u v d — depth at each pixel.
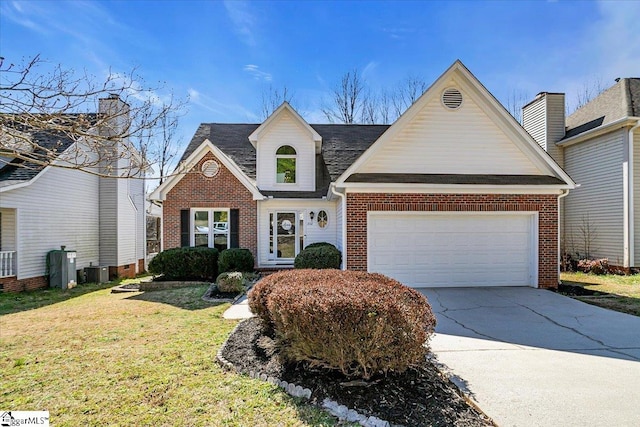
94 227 17.12
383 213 10.80
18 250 12.91
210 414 3.69
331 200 14.42
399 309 4.12
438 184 10.59
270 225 14.95
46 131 4.85
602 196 15.53
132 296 11.09
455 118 11.34
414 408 3.72
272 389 4.23
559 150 17.80
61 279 13.98
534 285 10.91
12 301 11.13
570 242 17.23
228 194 14.60
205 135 17.89
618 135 14.77
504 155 11.40
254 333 6.32
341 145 17.27
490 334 6.48
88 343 6.08
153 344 5.95
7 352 5.66
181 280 13.46
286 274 6.54
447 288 10.84
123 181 18.17
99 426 3.50
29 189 13.39
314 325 4.19
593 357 5.32
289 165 15.31
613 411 3.71
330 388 4.12
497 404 3.84
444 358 5.25
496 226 11.11
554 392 4.14
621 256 14.59
